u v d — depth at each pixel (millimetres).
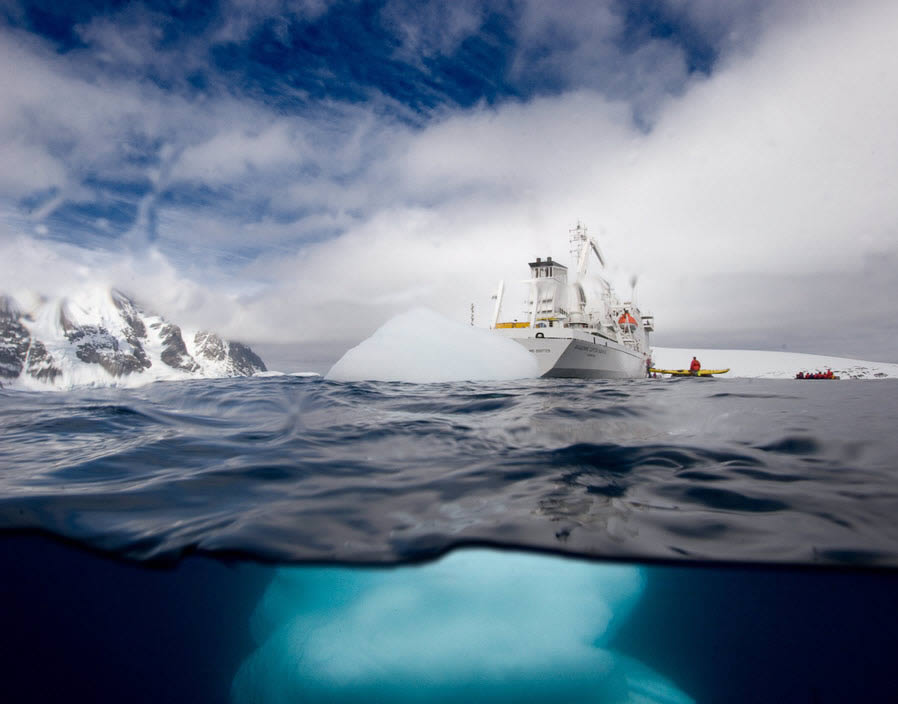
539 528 2742
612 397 9016
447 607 2781
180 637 2682
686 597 2551
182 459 4211
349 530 2730
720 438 4910
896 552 2412
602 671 2693
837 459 3977
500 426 5770
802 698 2465
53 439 5223
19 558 2611
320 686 2553
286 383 13055
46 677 2508
